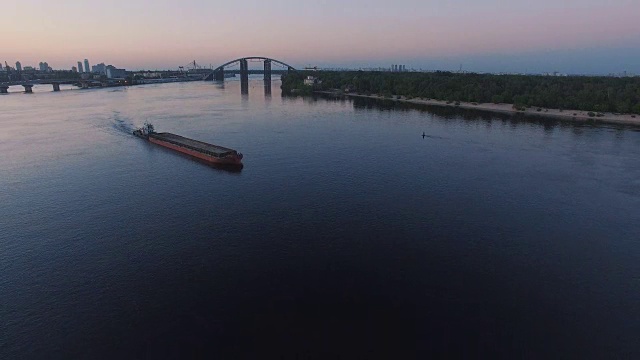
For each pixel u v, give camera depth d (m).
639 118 172.62
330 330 44.50
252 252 60.50
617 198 81.12
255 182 91.62
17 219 71.88
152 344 42.41
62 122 173.88
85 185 90.00
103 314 46.94
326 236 65.44
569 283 52.91
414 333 44.00
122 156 116.56
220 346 42.12
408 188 87.31
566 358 40.50
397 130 153.12
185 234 66.06
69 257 59.19
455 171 99.19
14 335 43.75
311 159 110.62
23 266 56.84
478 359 40.47
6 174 97.88
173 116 192.88
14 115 194.75
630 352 41.19
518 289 51.59
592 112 185.12
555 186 88.06
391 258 58.91
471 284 52.62
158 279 53.66
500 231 67.19
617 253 60.34
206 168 103.69
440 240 64.25
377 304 48.72
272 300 49.41
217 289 51.56
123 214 73.88
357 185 89.38
